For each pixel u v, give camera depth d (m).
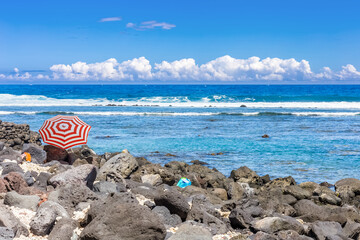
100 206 6.20
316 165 17.94
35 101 58.31
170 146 22.62
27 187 7.69
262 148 22.11
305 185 12.91
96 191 8.80
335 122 35.31
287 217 8.09
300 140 24.97
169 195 7.45
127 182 10.16
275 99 66.88
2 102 56.25
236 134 27.59
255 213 8.19
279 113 43.12
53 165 10.55
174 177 12.89
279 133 28.14
